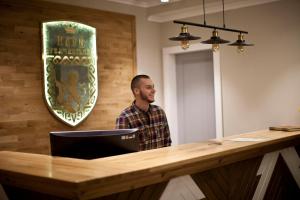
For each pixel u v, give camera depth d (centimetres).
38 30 459
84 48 504
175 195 237
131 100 561
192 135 616
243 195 301
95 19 519
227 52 546
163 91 615
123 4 558
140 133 351
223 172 278
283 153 356
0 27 427
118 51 547
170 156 239
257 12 517
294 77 489
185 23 350
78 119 493
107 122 529
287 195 365
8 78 432
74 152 240
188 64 614
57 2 478
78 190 166
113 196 202
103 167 201
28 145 447
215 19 557
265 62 512
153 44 604
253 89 524
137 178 198
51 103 467
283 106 499
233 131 545
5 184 215
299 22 482
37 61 458
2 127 426
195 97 609
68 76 484
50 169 199
